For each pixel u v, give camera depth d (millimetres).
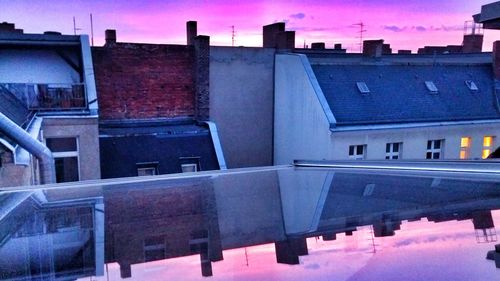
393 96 16906
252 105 17266
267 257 1982
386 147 15609
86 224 2326
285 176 4020
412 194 2844
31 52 12961
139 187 3514
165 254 1946
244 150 17375
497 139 17516
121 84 14789
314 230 2244
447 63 19375
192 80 15750
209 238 2195
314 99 15570
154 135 13477
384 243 1989
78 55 13219
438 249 1860
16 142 6406
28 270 1691
